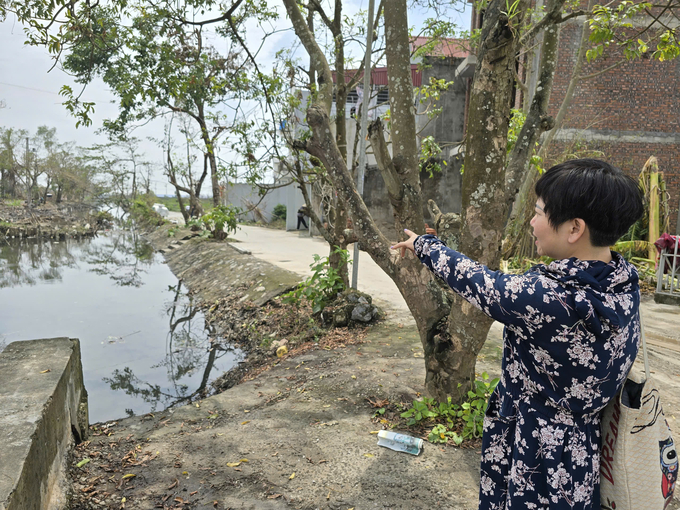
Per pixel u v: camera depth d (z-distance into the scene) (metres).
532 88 11.10
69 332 8.67
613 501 1.24
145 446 3.36
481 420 3.21
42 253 21.95
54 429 2.71
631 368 1.27
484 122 2.75
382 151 3.25
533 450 1.26
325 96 4.30
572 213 1.18
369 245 3.49
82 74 4.74
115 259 19.73
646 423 1.20
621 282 1.16
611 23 4.18
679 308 7.59
